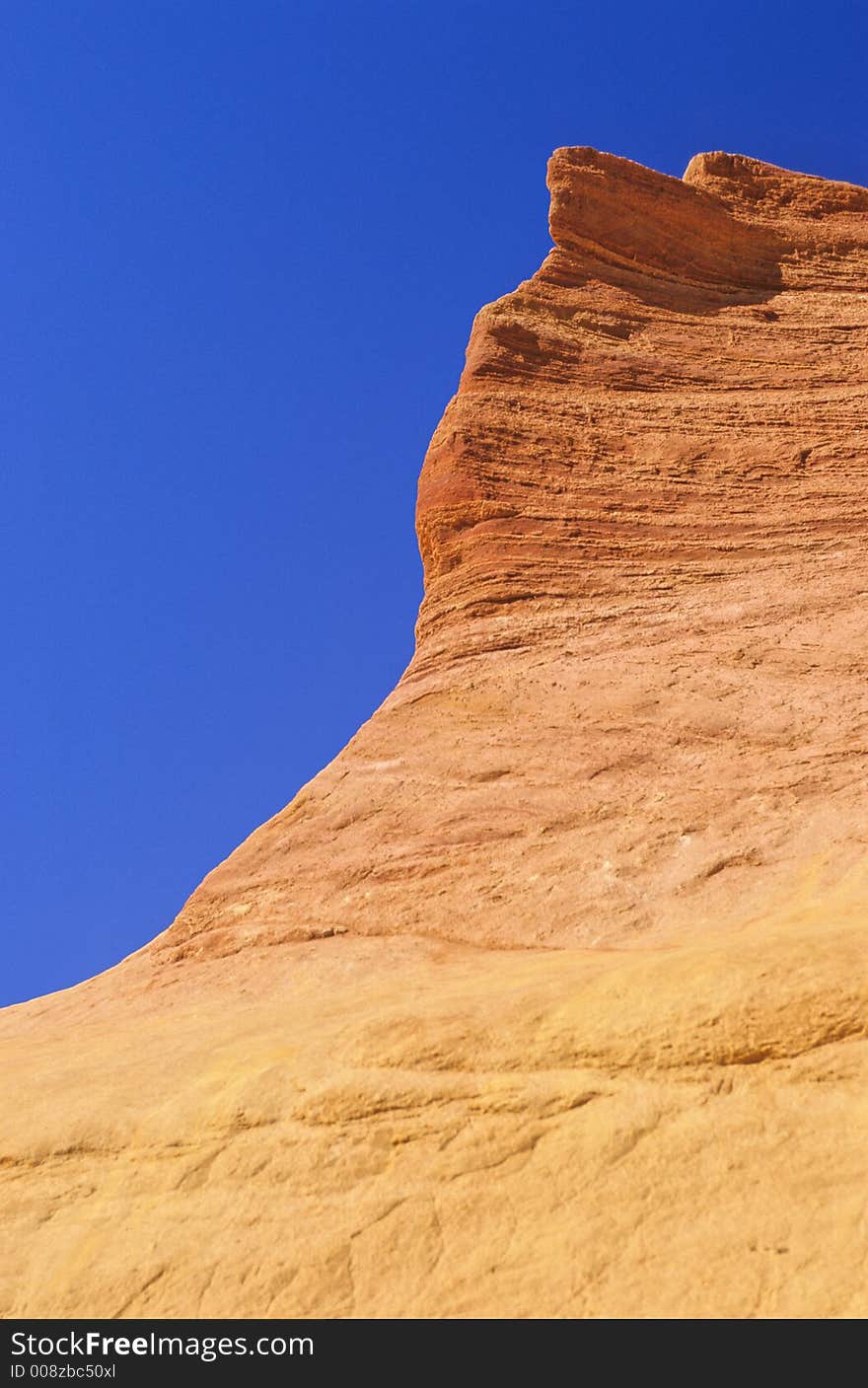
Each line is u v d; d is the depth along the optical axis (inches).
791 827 504.1
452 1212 316.2
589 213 884.6
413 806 571.8
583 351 813.2
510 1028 348.2
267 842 579.2
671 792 541.6
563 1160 315.6
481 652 652.7
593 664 627.2
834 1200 282.8
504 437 746.2
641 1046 327.6
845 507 700.0
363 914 528.4
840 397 778.8
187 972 532.4
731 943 372.8
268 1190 341.1
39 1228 361.1
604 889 502.9
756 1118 305.1
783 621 629.0
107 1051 450.3
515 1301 292.5
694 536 698.2
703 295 889.5
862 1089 301.9
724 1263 280.7
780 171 983.0
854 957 332.2
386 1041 358.9
